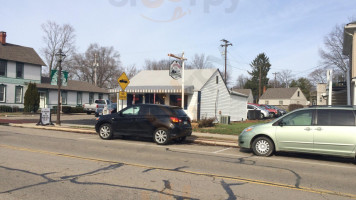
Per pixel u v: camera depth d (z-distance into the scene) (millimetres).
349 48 22109
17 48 36562
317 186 6250
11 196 5074
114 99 54188
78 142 11914
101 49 60125
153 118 12086
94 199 4996
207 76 23234
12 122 20281
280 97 73062
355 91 16781
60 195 5172
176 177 6621
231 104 27312
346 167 8477
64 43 53531
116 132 12734
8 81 33719
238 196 5367
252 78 76125
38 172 6727
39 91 36156
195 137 14156
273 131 9742
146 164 7961
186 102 21312
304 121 9461
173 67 18953
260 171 7531
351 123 8875
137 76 24969
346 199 5398
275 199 5273
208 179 6531
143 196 5211
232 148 11828
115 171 7031
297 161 9172
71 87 40531
